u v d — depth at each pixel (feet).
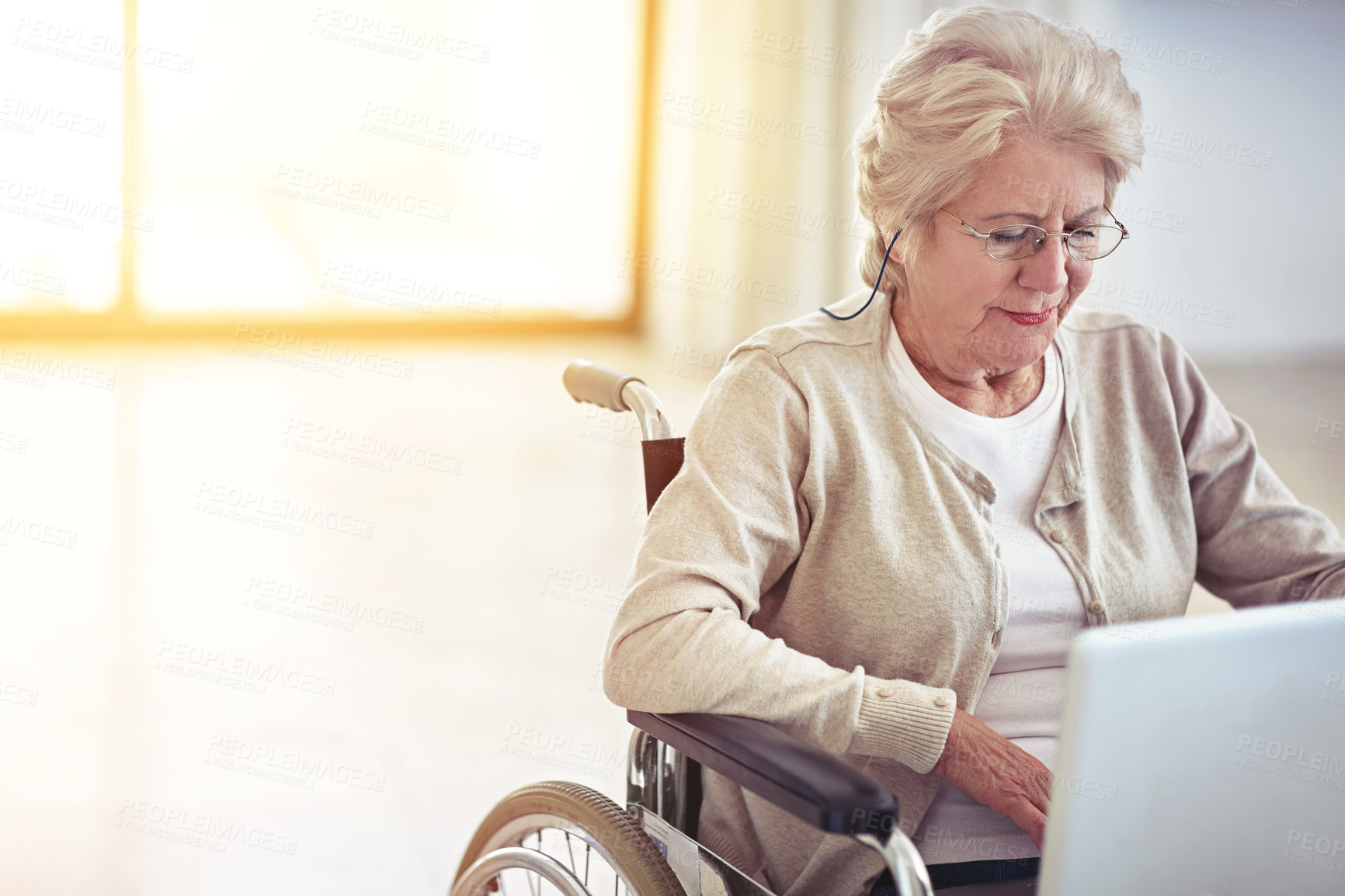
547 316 20.11
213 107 20.66
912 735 2.91
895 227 3.39
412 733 6.86
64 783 6.11
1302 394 16.37
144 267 17.65
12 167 16.70
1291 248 18.12
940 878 3.28
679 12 19.60
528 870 3.31
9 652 7.62
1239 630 2.28
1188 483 3.85
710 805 3.50
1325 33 17.49
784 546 3.38
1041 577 3.51
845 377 3.51
